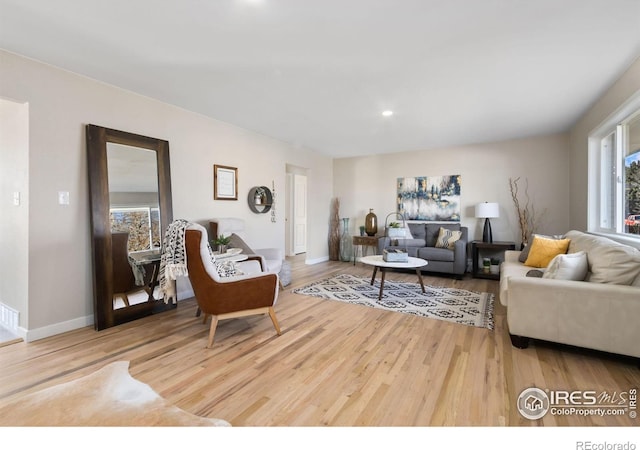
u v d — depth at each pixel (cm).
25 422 108
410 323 289
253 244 463
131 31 205
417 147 568
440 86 293
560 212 472
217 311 240
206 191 389
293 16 189
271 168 498
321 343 245
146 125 321
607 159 350
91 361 214
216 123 401
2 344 238
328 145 555
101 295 272
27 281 243
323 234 659
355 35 209
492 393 176
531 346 239
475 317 305
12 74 232
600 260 227
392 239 534
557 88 297
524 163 498
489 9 181
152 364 210
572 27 198
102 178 280
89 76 274
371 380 191
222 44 222
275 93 312
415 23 195
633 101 252
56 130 256
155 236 320
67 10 183
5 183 266
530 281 229
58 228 258
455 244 479
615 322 203
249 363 212
